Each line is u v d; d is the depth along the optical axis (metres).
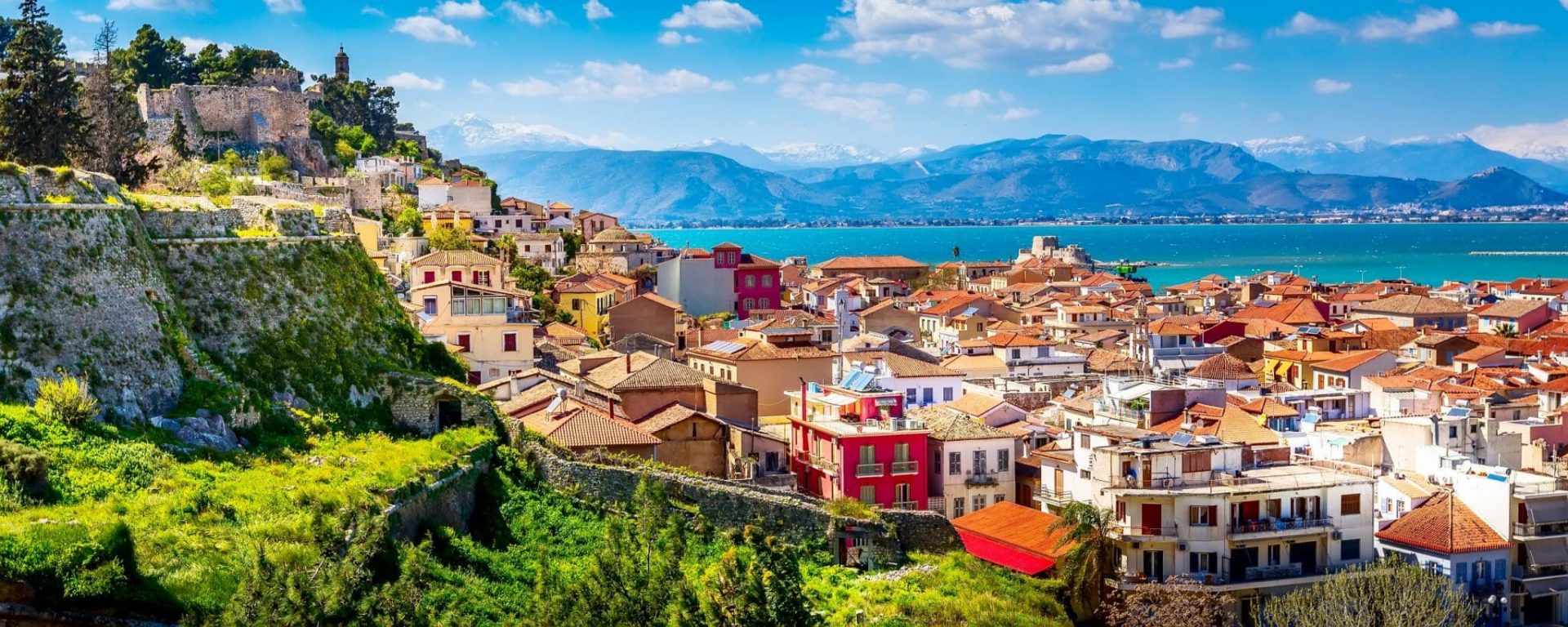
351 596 64.25
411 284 188.25
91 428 84.69
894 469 122.06
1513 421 147.25
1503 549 116.38
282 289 109.81
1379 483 122.88
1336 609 102.25
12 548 63.81
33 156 158.50
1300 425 145.62
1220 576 110.50
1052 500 122.81
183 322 100.81
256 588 62.16
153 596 65.44
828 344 193.38
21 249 91.44
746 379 156.25
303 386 104.94
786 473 122.38
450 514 93.00
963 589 99.25
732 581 75.56
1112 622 103.94
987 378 182.62
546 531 96.44
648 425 119.19
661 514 82.44
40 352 88.69
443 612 76.62
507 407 123.31
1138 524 110.44
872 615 91.44
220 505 78.62
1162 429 133.38
